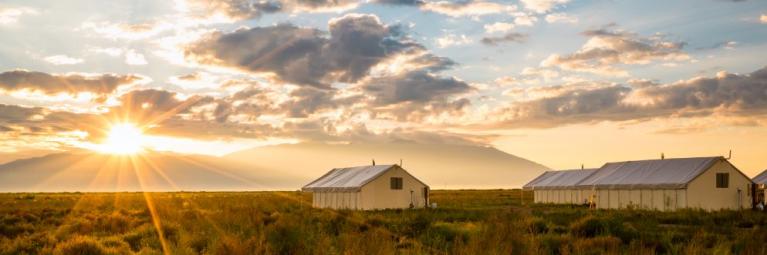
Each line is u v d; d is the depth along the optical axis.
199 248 25.08
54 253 23.75
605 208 65.38
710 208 58.75
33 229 36.81
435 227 31.47
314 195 79.31
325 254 20.86
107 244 26.55
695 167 60.19
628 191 63.81
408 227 31.34
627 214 47.75
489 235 22.16
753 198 60.22
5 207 67.12
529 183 88.81
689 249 21.36
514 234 22.03
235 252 21.06
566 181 81.44
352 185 70.69
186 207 63.00
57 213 53.19
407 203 71.50
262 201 82.50
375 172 72.12
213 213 42.19
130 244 28.41
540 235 26.66
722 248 21.70
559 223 36.03
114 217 37.78
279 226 24.08
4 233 35.50
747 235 24.73
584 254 21.61
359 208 68.88
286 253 21.95
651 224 35.75
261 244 21.61
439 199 98.44
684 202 58.31
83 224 35.59
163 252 24.11
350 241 21.56
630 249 22.02
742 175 60.38
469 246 20.70
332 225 32.59
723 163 60.06
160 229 31.58
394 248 21.89
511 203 82.00
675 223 41.72
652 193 61.44
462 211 56.62
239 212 40.38
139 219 40.53
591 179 70.75
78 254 23.56
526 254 20.06
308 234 24.00
